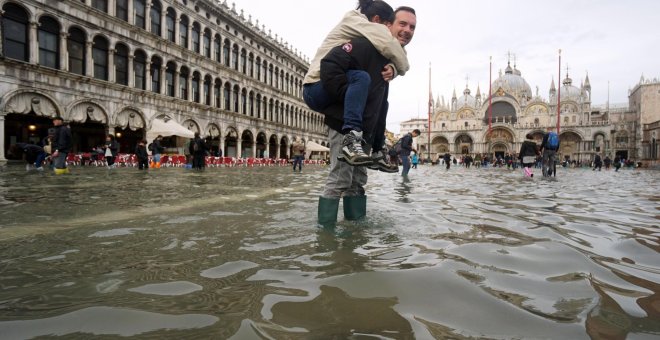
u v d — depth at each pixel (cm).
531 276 177
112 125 2258
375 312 134
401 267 187
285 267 185
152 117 2550
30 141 2231
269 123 4212
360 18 322
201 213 360
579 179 1327
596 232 293
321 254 210
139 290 152
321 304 141
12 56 1778
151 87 2570
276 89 4412
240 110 3650
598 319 129
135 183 761
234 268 183
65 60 1984
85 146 2484
